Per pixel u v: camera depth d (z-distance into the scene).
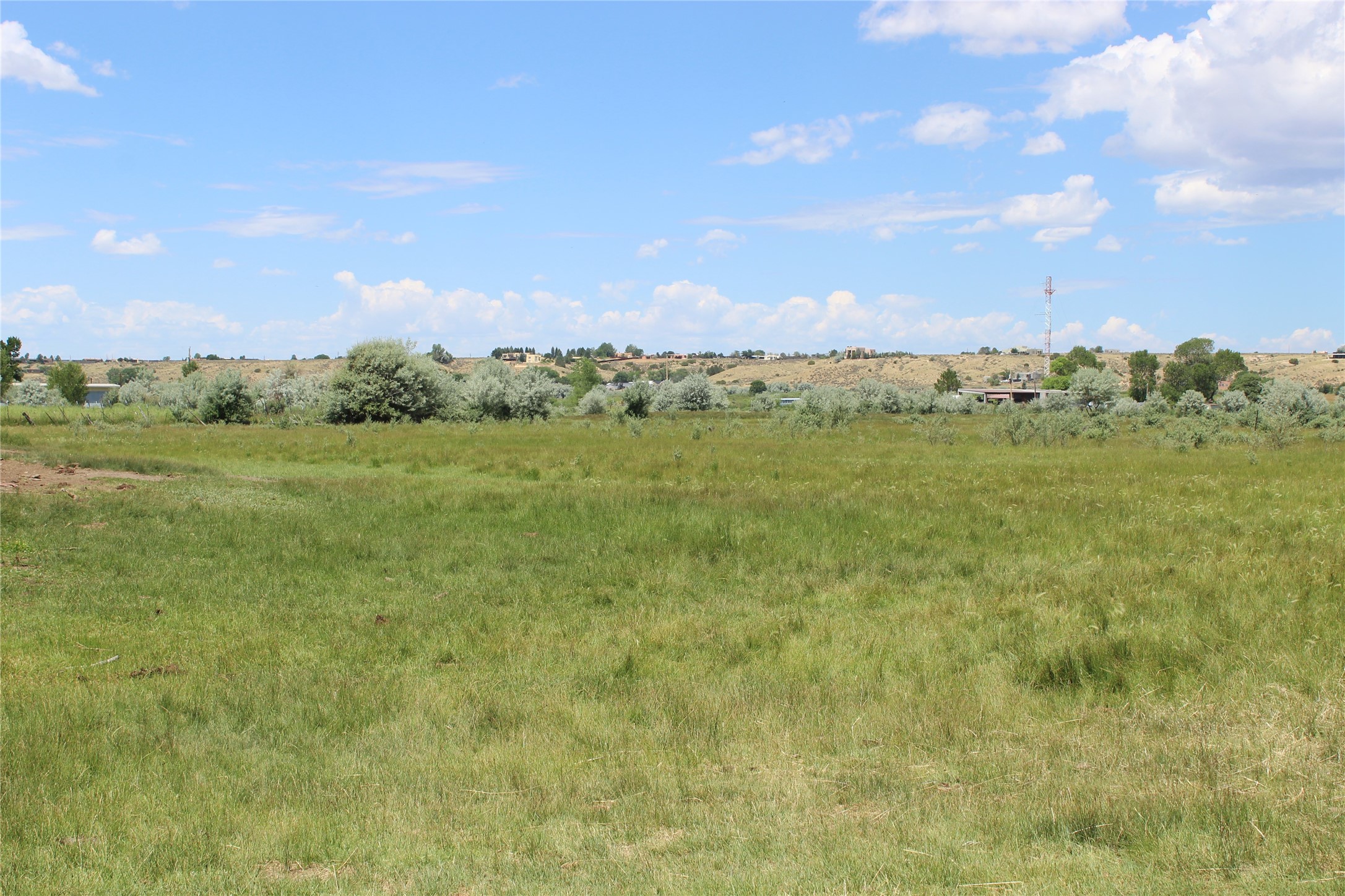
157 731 6.09
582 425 49.56
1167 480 20.03
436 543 13.07
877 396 94.44
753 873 4.18
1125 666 7.26
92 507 15.27
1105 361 183.88
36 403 82.06
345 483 20.02
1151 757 5.57
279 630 8.84
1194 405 77.38
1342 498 16.69
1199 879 4.05
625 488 18.75
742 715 6.51
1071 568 11.02
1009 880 4.05
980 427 51.31
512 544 13.05
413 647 8.39
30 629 8.64
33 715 6.24
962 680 7.24
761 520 14.40
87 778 5.41
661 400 90.81
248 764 5.69
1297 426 37.09
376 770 5.59
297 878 4.30
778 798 5.17
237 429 47.94
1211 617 8.32
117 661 7.78
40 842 4.62
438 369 63.06
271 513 15.49
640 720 6.52
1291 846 4.36
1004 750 5.80
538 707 6.72
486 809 5.07
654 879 4.16
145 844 4.59
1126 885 3.99
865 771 5.51
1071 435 39.28
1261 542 12.21
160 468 22.55
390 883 4.22
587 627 9.06
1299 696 6.32
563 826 4.84
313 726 6.36
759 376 194.25
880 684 7.20
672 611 9.59
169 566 11.46
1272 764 5.34
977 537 13.23
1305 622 7.96
